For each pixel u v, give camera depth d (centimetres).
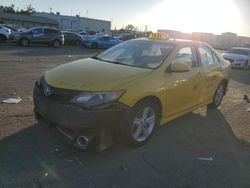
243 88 1043
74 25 7462
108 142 402
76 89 395
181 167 414
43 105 418
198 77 564
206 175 399
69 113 388
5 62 1319
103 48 2906
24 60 1465
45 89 423
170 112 506
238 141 520
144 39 579
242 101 816
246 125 606
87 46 2886
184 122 599
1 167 380
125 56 530
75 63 500
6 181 353
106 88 398
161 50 522
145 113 452
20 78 938
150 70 468
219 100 703
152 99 457
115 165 405
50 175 370
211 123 604
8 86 809
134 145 448
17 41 2441
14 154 414
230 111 702
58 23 7650
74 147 404
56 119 400
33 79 934
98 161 412
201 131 555
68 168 389
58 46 2645
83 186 354
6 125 511
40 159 406
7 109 598
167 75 484
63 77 427
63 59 1681
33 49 2244
